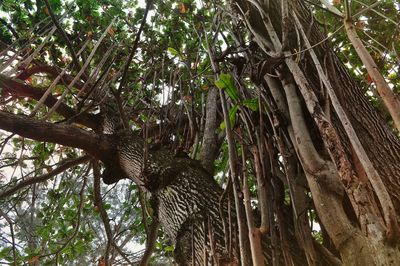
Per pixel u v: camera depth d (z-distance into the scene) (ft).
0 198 12.25
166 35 14.40
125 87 13.83
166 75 13.19
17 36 13.14
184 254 6.87
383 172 6.14
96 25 14.82
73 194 15.81
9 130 8.98
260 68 7.20
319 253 5.66
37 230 14.16
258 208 6.96
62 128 9.68
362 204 5.00
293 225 6.39
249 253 5.71
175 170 8.43
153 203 8.46
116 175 10.68
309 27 7.23
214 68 7.47
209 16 13.03
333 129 5.67
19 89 12.25
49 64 14.76
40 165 15.01
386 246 4.61
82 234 15.34
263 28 7.96
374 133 6.70
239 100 7.35
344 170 5.32
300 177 6.57
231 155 5.58
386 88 4.46
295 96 6.81
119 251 13.50
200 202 7.39
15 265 13.37
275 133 6.80
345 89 7.21
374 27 11.15
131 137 10.55
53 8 13.96
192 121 10.61
